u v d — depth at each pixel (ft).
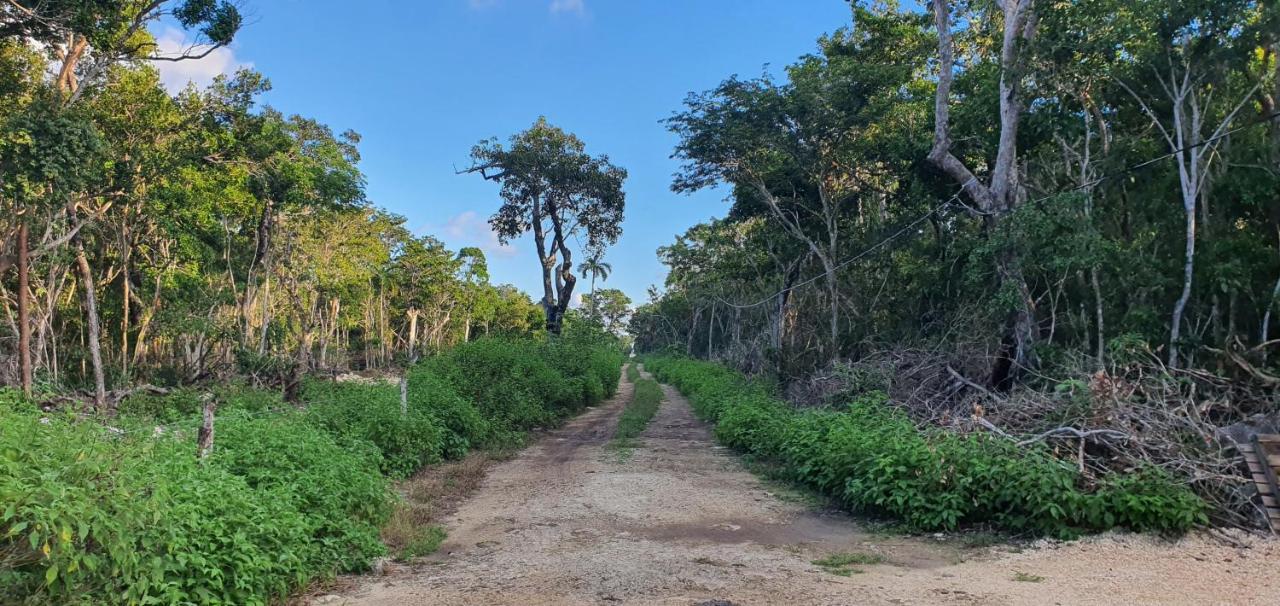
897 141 64.03
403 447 39.01
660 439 57.26
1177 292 43.24
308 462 26.08
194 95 63.98
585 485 37.11
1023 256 43.86
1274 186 40.34
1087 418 30.12
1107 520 24.89
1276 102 41.98
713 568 22.34
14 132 43.16
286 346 121.08
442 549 25.22
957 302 59.16
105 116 57.16
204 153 64.54
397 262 153.28
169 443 22.81
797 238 83.41
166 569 15.46
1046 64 46.03
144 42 56.54
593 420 72.08
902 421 35.32
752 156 75.92
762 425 48.88
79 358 74.18
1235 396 34.47
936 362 52.19
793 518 29.91
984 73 60.23
